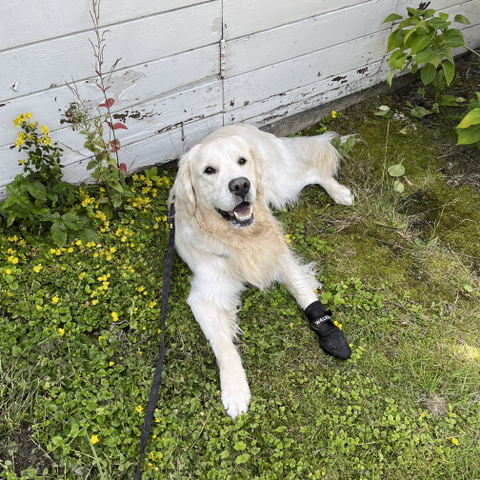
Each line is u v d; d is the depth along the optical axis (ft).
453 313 4.28
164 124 4.86
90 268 4.38
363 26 5.24
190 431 3.62
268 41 4.79
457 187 5.18
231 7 4.36
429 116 5.86
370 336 4.13
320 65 5.33
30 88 4.06
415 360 4.02
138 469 3.29
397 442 3.59
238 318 4.27
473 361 4.01
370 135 5.69
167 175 5.22
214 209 3.98
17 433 3.58
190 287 4.39
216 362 4.00
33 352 3.90
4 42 3.76
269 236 4.32
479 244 4.73
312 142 5.21
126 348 3.99
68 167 4.70
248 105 5.24
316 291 4.38
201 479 3.42
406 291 4.42
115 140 4.27
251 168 4.05
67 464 3.44
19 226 4.54
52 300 4.12
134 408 3.66
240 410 3.68
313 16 4.85
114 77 4.31
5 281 4.23
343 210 5.03
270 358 4.00
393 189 5.10
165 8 4.11
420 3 5.43
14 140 4.31
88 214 4.58
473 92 6.02
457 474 3.49
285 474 3.48
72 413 3.63
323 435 3.64
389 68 5.89
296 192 5.08
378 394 3.84
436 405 3.78
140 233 4.67
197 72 4.66
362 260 4.65
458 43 4.83
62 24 3.84
